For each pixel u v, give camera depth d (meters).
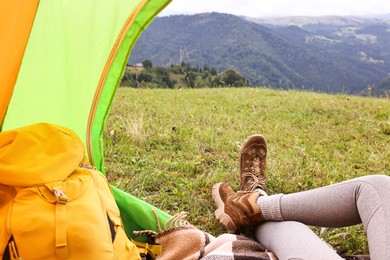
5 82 1.93
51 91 2.25
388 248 1.69
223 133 5.29
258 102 8.09
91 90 2.25
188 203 3.20
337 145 5.01
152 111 6.57
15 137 1.87
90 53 2.23
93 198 1.82
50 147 1.89
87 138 2.26
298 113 6.85
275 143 5.00
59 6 2.17
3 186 1.75
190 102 8.01
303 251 1.88
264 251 2.20
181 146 4.60
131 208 2.43
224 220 2.57
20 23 1.90
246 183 3.07
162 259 2.18
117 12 2.24
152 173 3.67
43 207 1.68
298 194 2.28
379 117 6.68
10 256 1.62
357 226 2.89
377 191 1.93
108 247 1.72
